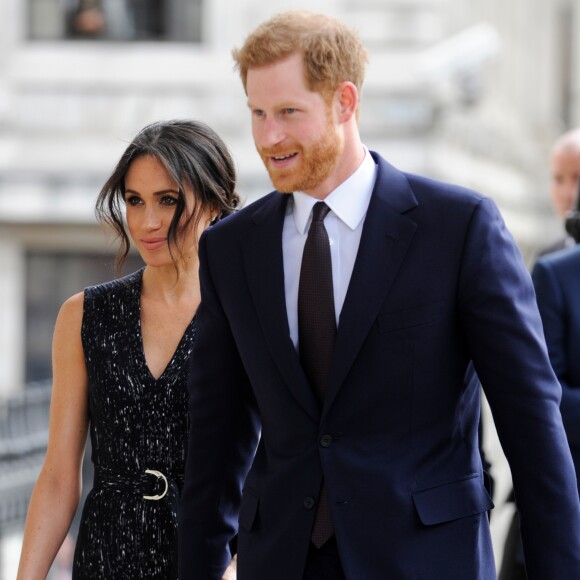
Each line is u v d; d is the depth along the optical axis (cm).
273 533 812
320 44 766
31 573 927
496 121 4191
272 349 810
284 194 835
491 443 2261
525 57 4822
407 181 820
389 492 783
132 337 936
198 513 865
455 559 784
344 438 796
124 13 3491
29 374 3509
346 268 809
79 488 954
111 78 3472
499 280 789
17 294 3494
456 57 3375
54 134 3453
